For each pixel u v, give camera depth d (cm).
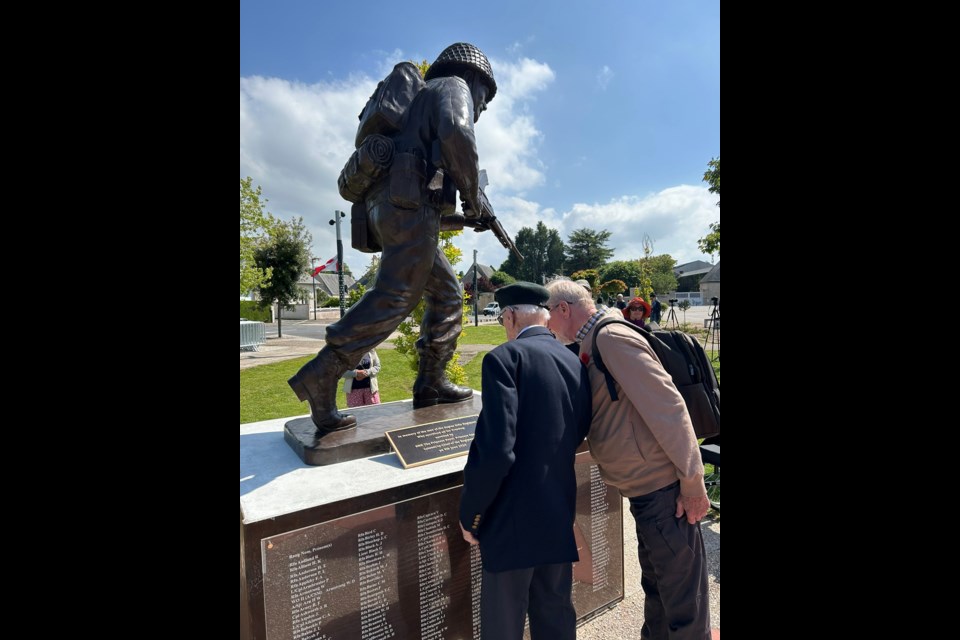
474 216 302
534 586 192
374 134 279
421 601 217
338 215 1414
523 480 181
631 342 193
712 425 248
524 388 185
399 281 268
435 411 305
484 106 331
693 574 198
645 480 198
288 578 187
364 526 203
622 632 261
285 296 2145
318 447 234
